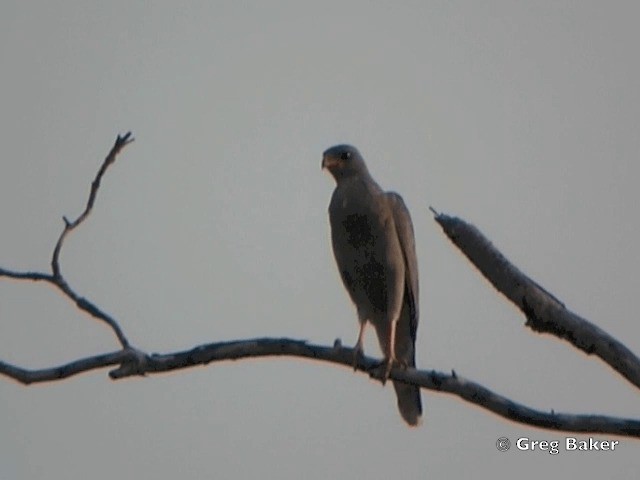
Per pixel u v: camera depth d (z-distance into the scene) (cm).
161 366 984
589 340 903
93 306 988
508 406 943
